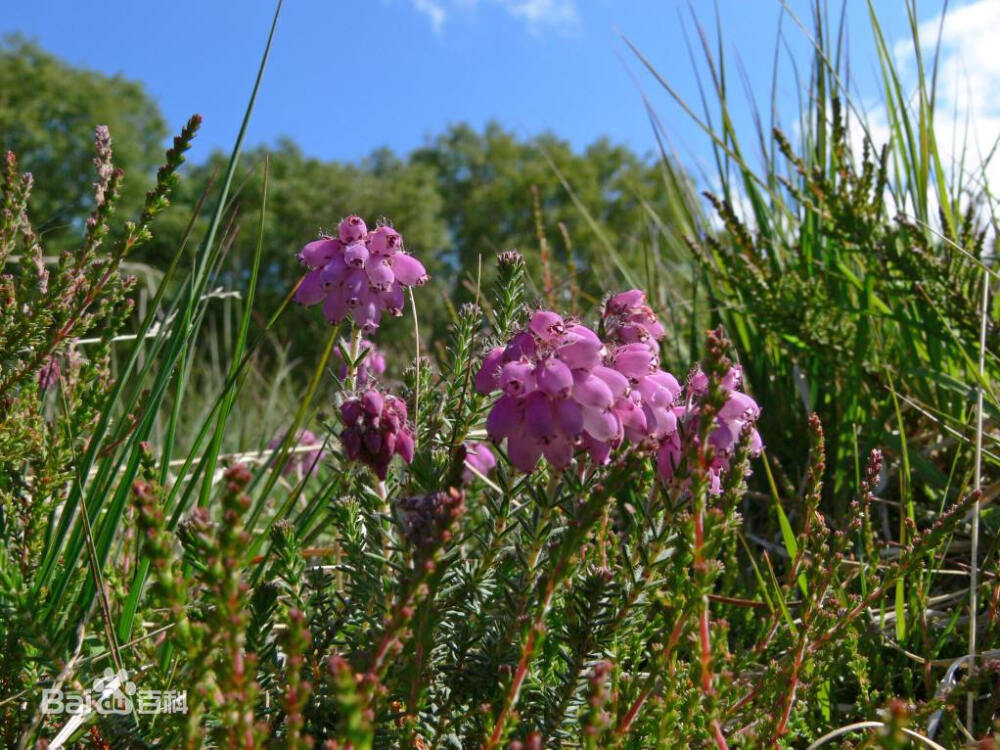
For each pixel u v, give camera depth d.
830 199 0.29
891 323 0.30
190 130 0.17
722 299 0.32
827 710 0.16
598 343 0.12
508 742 0.12
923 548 0.14
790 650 0.14
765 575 0.22
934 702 0.14
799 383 0.28
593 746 0.10
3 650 0.13
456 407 0.17
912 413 0.27
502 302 0.16
